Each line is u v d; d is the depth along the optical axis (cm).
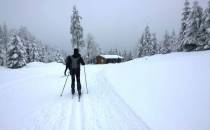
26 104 764
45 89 1051
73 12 4412
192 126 473
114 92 882
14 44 4216
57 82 1289
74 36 4403
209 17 3900
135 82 1012
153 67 1434
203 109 540
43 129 523
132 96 778
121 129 507
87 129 515
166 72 1101
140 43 6462
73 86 877
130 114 603
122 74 1395
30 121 583
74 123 559
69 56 884
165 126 495
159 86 837
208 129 450
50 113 650
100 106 704
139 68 1559
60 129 521
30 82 1293
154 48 6894
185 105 590
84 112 649
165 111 580
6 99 840
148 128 498
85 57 6825
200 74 887
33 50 6122
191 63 1277
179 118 523
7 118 612
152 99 699
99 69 2344
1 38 6341
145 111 607
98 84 1142
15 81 1327
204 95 624
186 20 4247
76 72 868
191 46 4144
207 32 3975
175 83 827
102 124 544
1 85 1155
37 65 4300
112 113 625
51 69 2427
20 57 4209
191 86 739
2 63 5544
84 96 866
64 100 812
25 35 6153
